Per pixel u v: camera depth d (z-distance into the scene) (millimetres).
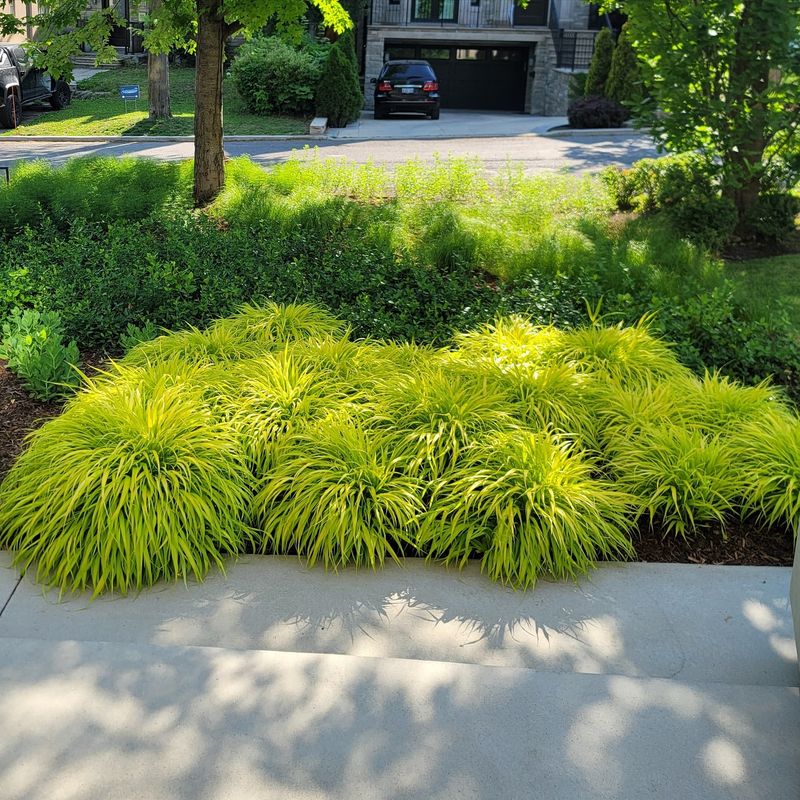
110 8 10664
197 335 5727
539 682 3064
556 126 22188
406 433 4500
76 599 3605
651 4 9812
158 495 3814
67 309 6438
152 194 10188
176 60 29797
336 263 7688
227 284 7098
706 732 2842
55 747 2666
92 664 3072
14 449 4727
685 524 4285
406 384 4895
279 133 20266
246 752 2684
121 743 2695
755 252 10195
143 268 7270
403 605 3635
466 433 4477
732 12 9539
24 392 5438
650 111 10383
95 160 11086
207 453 4133
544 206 10258
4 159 16484
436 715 2885
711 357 6297
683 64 9703
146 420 4184
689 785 2625
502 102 30250
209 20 10008
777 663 3326
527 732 2822
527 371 5199
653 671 3268
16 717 2787
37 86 21938
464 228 8641
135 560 3668
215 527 3867
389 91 23594
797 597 2887
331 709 2891
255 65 22438
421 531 3963
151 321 6453
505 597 3717
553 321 6582
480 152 17406
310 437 4352
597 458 4668
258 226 9023
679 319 6754
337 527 3871
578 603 3691
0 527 3982
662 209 10727
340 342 5582
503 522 3846
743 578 3914
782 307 7332
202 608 3568
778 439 4566
